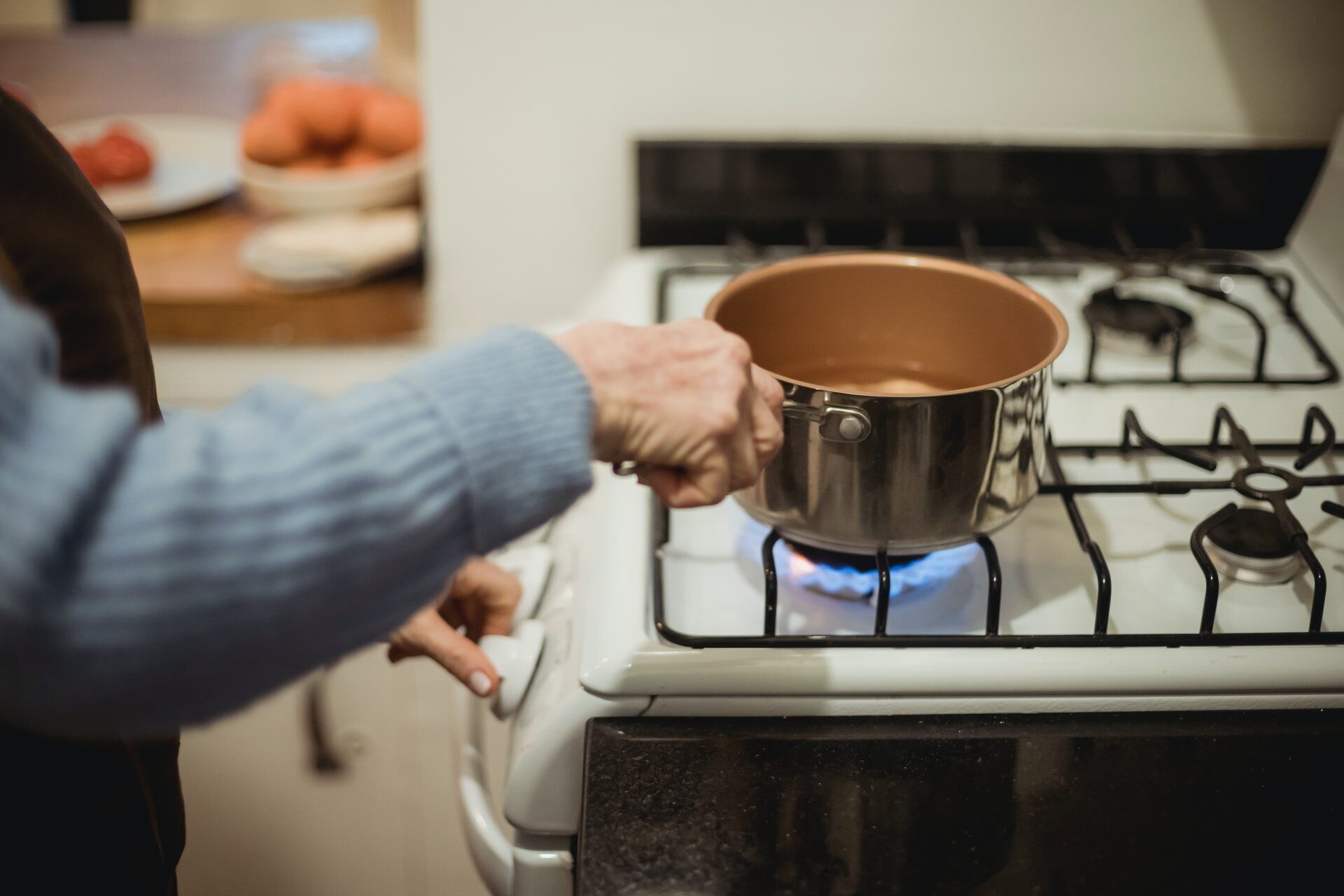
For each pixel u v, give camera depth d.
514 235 1.02
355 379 1.06
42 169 0.47
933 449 0.53
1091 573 0.63
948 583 0.62
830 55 0.93
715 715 0.55
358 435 0.33
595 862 0.47
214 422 0.33
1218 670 0.55
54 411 0.29
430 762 1.16
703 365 0.44
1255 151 0.93
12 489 0.28
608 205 1.00
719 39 0.93
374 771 1.16
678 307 0.88
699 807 0.50
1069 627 0.59
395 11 1.19
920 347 0.69
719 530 0.67
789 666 0.55
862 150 0.95
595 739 0.54
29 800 0.45
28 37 1.22
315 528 0.32
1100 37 0.92
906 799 0.51
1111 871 0.47
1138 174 0.95
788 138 0.96
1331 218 0.90
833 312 0.69
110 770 0.49
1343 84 0.92
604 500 0.67
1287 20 0.90
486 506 0.36
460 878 1.21
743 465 0.46
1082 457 0.72
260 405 0.34
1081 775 0.52
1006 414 0.53
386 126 1.11
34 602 0.28
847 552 0.59
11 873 0.45
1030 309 0.64
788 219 0.98
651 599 0.60
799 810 0.50
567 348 0.41
